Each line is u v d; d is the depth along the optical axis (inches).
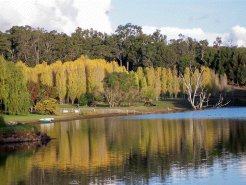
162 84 6003.9
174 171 1545.3
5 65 3563.0
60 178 1486.2
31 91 4087.1
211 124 3221.0
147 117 4170.8
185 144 2186.3
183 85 5989.2
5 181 1469.0
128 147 2127.2
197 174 1489.9
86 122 3661.4
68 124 3479.3
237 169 1551.4
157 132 2763.3
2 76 3535.9
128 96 5128.0
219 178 1427.2
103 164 1704.0
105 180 1435.8
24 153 2030.0
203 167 1600.6
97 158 1839.3
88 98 5098.4
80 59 5915.4
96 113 4490.7
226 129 2839.6
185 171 1540.4
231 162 1679.4
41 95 4217.5
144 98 5472.4
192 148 2047.2
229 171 1523.1
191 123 3353.8
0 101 3577.8
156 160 1760.6
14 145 2313.0
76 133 2790.4
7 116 3681.1
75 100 5423.2
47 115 4050.2
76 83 5064.0
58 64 5393.7
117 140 2401.6
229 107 5565.9
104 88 5088.6
